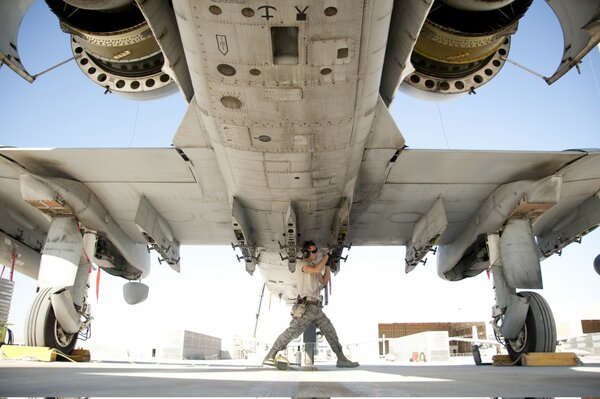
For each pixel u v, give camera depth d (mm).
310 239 9781
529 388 2588
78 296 8641
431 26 7109
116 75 7938
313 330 9438
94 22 7191
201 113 6551
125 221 9969
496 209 8852
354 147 7055
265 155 7039
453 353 37156
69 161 8062
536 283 8203
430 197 9281
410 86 8133
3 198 9281
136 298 11734
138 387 2492
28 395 2105
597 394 2318
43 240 10812
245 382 2994
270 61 5340
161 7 5453
